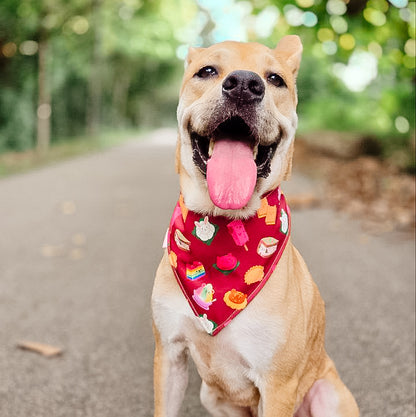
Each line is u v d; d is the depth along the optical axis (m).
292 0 2.44
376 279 1.19
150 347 0.89
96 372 0.81
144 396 0.75
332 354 0.86
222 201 0.54
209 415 0.72
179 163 0.61
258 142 0.56
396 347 0.88
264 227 0.57
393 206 1.83
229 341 0.56
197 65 0.61
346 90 5.43
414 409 0.71
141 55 8.02
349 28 2.43
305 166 3.27
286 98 0.61
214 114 0.55
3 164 3.48
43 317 1.00
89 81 6.71
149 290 1.15
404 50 2.50
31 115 4.94
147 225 1.76
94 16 5.38
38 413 0.70
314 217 1.82
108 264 1.33
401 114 2.95
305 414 0.65
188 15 7.00
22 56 4.72
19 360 0.84
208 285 0.56
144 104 12.41
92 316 1.01
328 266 1.28
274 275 0.57
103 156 4.70
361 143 3.22
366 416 0.70
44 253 1.42
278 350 0.56
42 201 2.23
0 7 4.07
